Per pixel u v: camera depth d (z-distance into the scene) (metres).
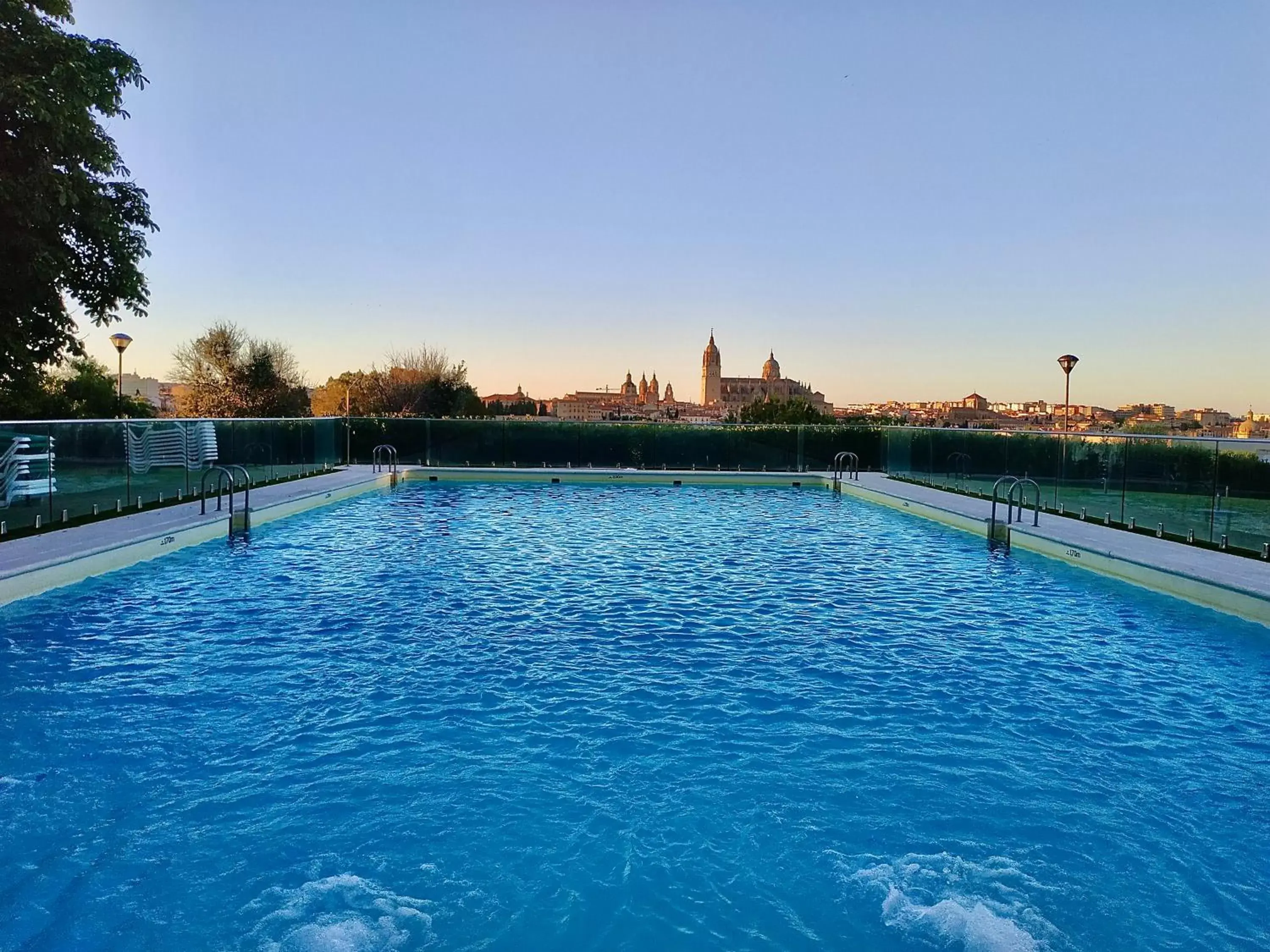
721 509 15.62
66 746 4.47
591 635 6.71
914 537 12.15
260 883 3.27
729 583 8.81
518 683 5.52
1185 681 5.74
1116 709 5.21
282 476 17.48
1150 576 8.54
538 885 3.29
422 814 3.80
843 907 3.18
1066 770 4.34
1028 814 3.88
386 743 4.55
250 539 11.27
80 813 3.77
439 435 22.83
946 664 6.05
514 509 15.13
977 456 15.60
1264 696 5.46
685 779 4.18
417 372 39.97
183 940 2.92
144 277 11.80
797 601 8.01
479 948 2.91
